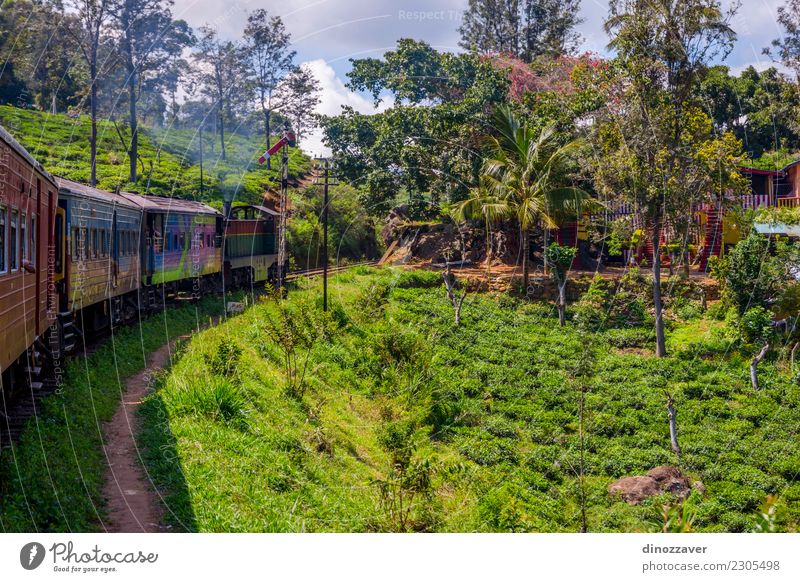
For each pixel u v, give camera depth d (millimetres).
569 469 20547
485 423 23047
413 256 46562
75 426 13609
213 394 16516
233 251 37031
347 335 29734
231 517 11500
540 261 42781
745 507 18719
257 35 58344
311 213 58562
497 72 41469
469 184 41906
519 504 17109
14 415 13320
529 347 30938
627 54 31828
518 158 38312
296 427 18109
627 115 32469
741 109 57438
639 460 20984
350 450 18453
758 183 41469
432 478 17109
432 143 42469
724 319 33000
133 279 24734
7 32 53031
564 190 36875
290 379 21516
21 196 12297
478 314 35125
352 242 59438
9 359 11695
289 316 24031
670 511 15172
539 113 39906
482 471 19266
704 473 20328
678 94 32156
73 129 64000
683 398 25609
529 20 60844
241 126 71750
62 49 53688
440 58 44750
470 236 45156
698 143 32656
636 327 33969
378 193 44250
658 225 32281
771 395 25672
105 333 22516
